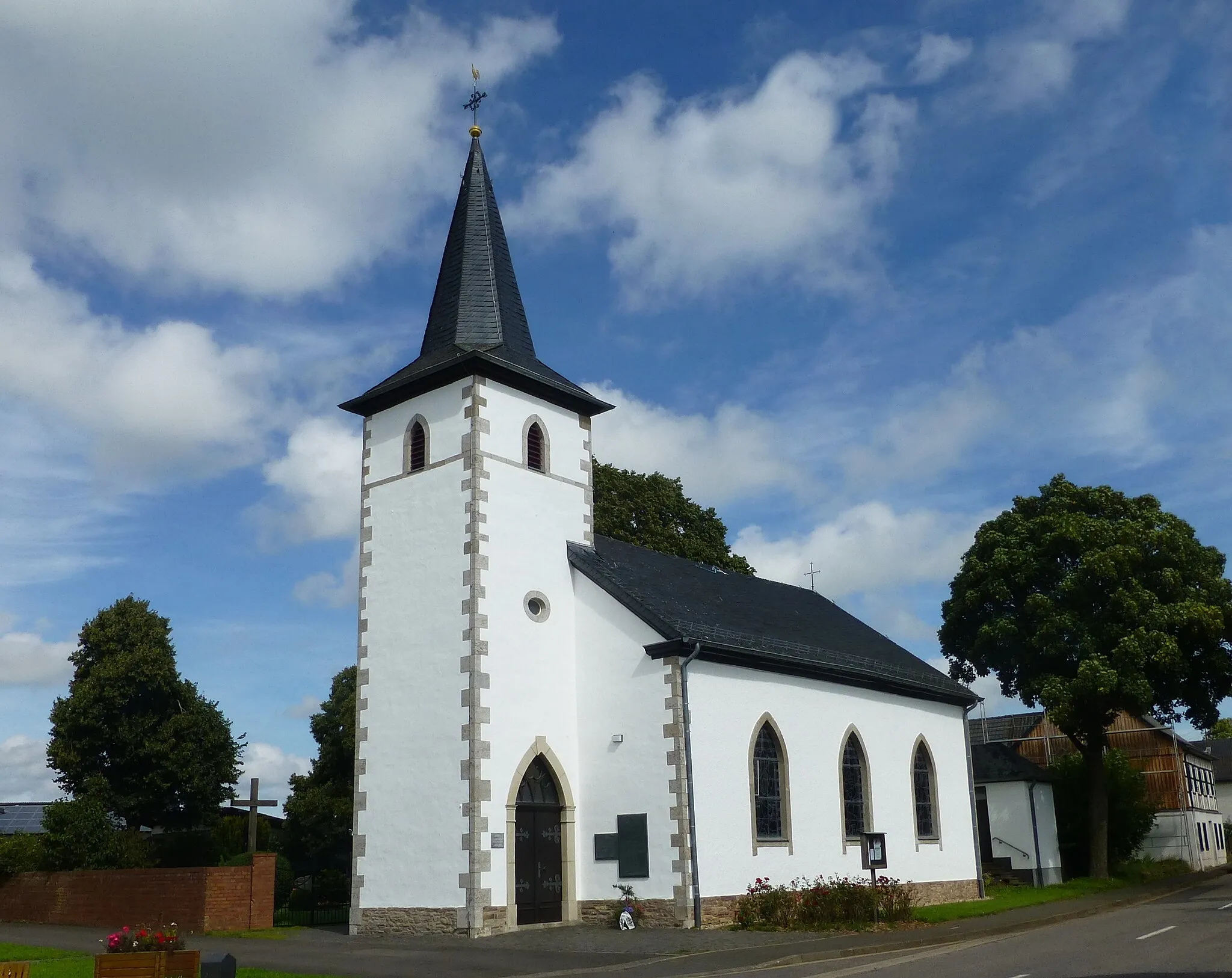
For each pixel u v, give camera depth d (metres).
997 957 17.61
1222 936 19.48
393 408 27.47
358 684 26.08
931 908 27.78
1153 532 38.69
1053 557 39.66
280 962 18.31
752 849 24.83
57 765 38.72
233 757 41.00
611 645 25.42
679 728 23.80
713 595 30.19
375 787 25.00
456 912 22.72
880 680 30.52
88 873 28.12
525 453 26.59
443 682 24.31
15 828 51.62
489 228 29.09
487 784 23.39
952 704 34.75
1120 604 37.34
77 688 39.44
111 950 14.77
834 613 37.19
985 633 39.38
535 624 25.42
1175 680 38.50
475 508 24.89
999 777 40.97
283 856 39.00
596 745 25.12
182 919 25.20
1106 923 23.84
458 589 24.62
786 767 26.48
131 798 39.03
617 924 23.62
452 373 26.12
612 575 26.70
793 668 27.45
